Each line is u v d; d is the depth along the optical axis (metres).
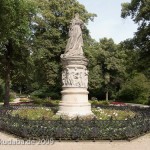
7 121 15.43
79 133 13.21
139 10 30.38
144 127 15.55
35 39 35.59
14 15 22.17
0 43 28.36
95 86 50.81
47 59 36.97
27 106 27.12
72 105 17.89
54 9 38.75
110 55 57.50
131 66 33.75
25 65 33.56
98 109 21.88
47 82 38.28
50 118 16.53
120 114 19.38
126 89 56.69
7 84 31.81
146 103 49.38
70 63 18.31
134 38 31.45
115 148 12.02
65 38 37.56
